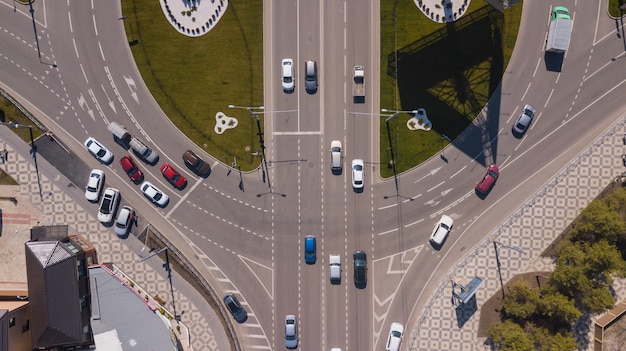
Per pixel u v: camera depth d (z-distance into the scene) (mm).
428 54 63250
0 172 64125
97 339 60125
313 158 64125
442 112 63656
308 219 64500
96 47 64000
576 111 63719
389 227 64375
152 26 63500
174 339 60688
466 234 64250
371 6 62906
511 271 63500
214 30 63344
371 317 64438
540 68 63469
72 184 64438
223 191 64750
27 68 64312
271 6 63031
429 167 64062
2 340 54062
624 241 63125
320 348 64625
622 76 63688
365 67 63375
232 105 63906
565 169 63250
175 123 64250
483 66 63406
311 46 63375
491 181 62969
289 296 64750
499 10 59562
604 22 63469
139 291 64312
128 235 64500
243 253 64750
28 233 64312
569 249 59719
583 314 63000
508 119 63906
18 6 64125
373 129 63781
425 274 64250
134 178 64125
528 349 57938
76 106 64500
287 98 63750
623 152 63000
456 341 63500
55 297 57031
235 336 64562
